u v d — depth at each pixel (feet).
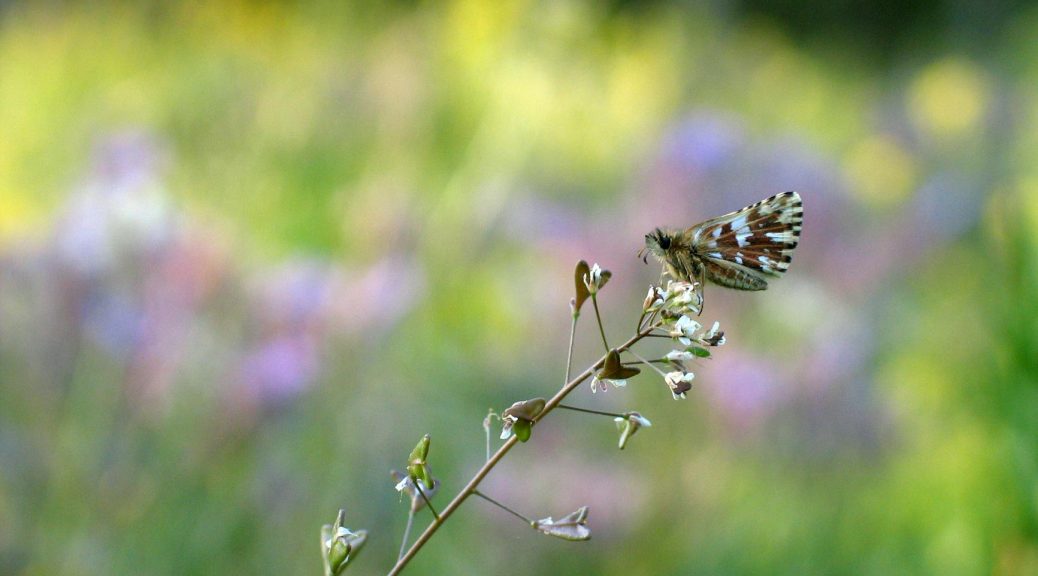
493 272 2.65
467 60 3.53
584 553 2.04
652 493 2.07
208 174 3.00
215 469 2.03
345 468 2.05
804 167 3.01
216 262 2.12
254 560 1.99
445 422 2.14
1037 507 1.88
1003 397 1.90
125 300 2.07
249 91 3.52
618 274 2.48
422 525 2.04
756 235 1.66
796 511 2.13
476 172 2.94
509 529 2.04
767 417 2.18
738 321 2.48
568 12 3.55
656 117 3.92
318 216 2.96
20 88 3.81
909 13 7.88
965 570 1.97
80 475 1.99
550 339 2.44
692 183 2.83
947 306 2.86
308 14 4.50
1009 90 5.29
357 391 2.09
